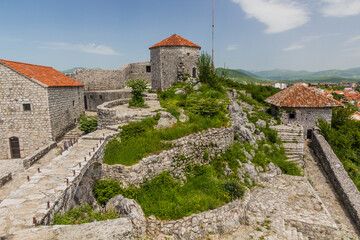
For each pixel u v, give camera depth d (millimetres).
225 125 15797
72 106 23906
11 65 18344
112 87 38375
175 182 11812
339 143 19156
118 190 10234
